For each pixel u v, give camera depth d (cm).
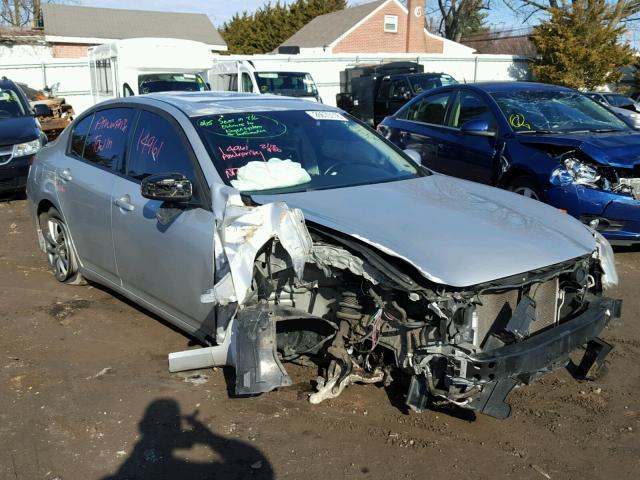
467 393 299
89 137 503
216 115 422
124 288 452
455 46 3797
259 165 390
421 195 383
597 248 367
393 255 301
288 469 299
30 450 314
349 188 390
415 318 309
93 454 311
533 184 646
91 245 479
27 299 520
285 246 310
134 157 440
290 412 345
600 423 339
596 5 2569
